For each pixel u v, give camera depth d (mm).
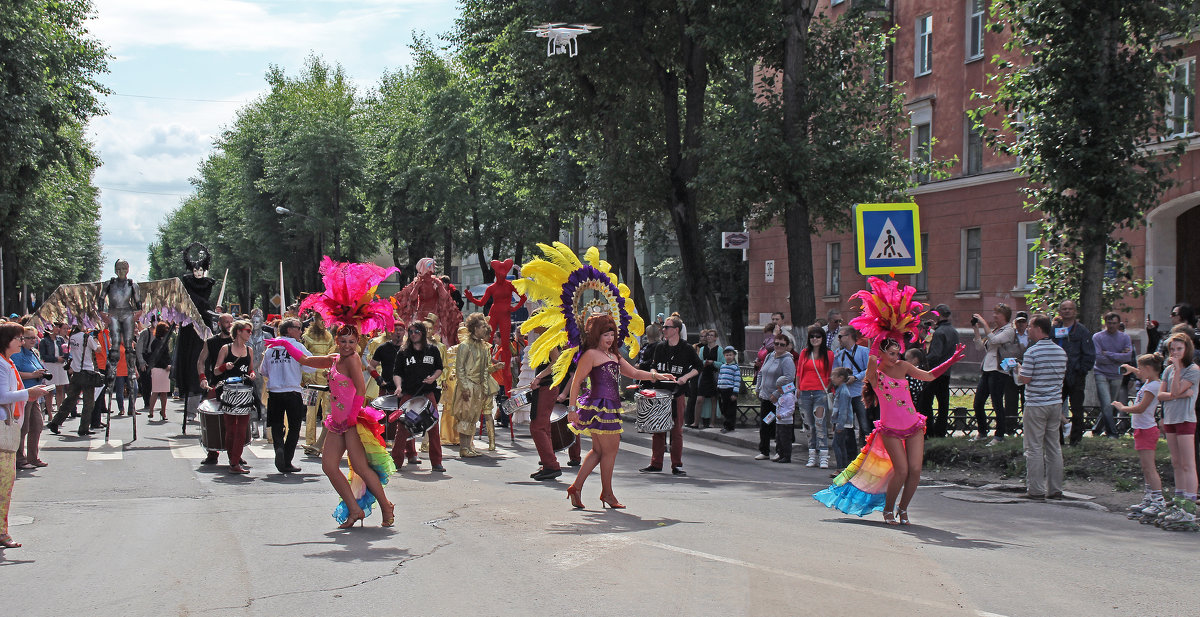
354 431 8141
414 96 50375
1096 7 13883
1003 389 14289
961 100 28062
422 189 46031
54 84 33469
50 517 8898
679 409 12805
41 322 16203
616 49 22797
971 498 10938
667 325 12805
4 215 32594
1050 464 10922
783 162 18641
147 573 6520
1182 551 7922
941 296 28969
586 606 5555
